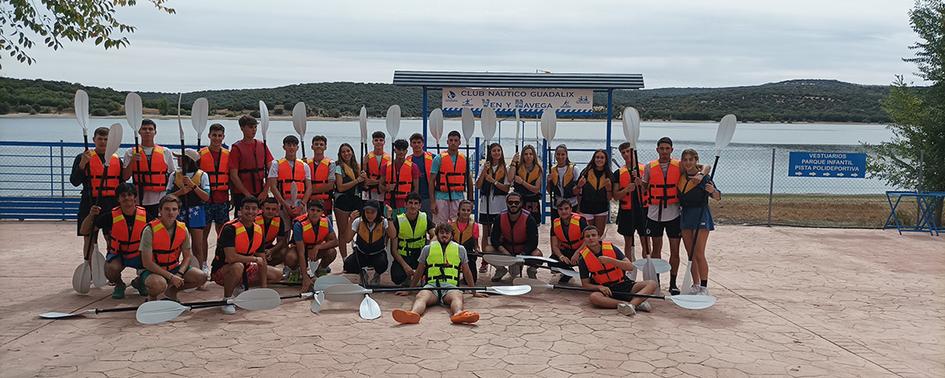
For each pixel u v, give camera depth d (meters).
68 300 6.85
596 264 6.92
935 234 12.28
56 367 4.96
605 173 8.42
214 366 5.02
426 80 12.37
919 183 13.08
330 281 6.86
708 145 34.78
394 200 8.65
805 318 6.62
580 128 56.03
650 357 5.33
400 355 5.30
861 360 5.36
